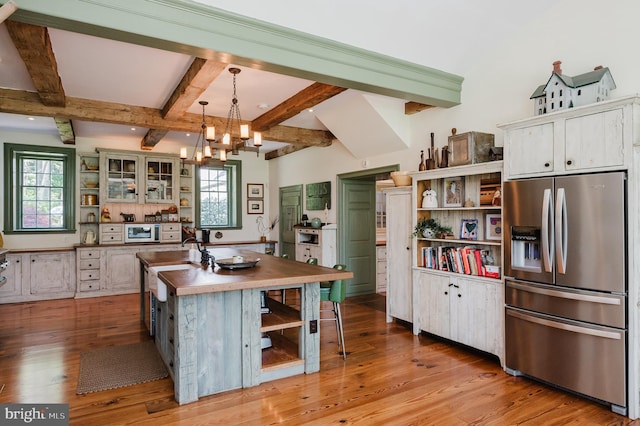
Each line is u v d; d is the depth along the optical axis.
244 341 3.09
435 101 4.18
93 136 6.96
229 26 2.85
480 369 3.48
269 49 3.03
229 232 8.45
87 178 7.09
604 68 2.96
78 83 4.15
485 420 2.62
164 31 2.63
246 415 2.67
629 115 2.62
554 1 3.42
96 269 6.61
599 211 2.75
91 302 6.15
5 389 3.06
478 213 4.07
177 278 3.04
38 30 2.61
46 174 6.87
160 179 7.32
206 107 5.08
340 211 6.57
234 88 4.08
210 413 2.70
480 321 3.70
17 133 6.57
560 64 3.28
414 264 4.46
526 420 2.62
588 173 2.83
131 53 3.43
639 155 2.63
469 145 3.82
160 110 5.11
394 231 4.89
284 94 4.60
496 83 3.94
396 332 4.55
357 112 5.10
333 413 2.70
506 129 3.42
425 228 4.32
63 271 6.48
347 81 3.49
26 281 6.23
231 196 8.55
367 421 2.60
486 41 3.85
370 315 5.34
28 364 3.55
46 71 3.37
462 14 3.43
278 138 6.19
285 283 3.06
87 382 3.17
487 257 3.88
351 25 3.24
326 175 6.90
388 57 3.63
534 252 3.24
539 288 3.10
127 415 2.66
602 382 2.75
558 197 2.96
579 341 2.86
